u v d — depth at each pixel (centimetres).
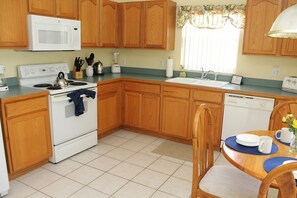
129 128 405
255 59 339
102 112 352
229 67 360
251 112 298
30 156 259
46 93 266
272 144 169
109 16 380
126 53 442
